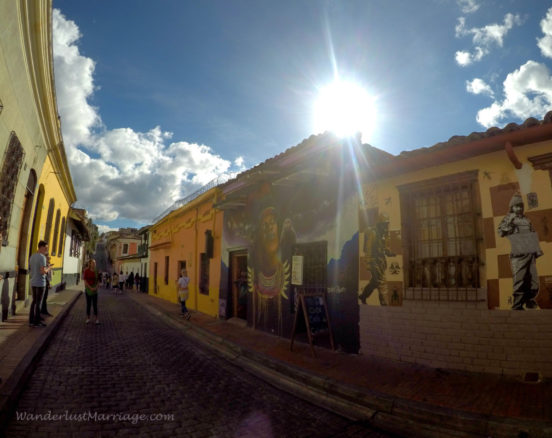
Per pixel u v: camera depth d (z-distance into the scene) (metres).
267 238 10.19
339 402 5.06
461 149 5.58
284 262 9.35
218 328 10.61
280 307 9.35
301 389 5.65
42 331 7.71
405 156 6.23
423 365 6.12
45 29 6.90
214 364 7.02
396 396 4.79
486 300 5.60
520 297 5.32
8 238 8.37
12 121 7.27
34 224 12.69
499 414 4.09
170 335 9.97
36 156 10.20
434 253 6.31
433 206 6.42
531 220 5.31
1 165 7.04
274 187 10.07
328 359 6.82
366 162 7.02
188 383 5.59
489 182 5.73
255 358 7.20
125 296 24.22
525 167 5.43
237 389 5.50
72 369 5.80
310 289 8.49
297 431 4.07
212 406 4.67
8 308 8.86
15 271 9.21
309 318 7.38
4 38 5.75
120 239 49.97
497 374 5.40
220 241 13.58
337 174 7.94
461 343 5.77
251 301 10.74
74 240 27.28
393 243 6.74
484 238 5.69
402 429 4.24
